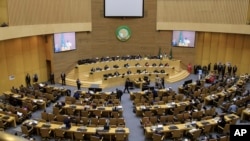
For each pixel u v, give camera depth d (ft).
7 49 63.26
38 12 65.51
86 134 40.98
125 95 65.72
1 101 57.36
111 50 85.97
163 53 86.53
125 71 78.13
